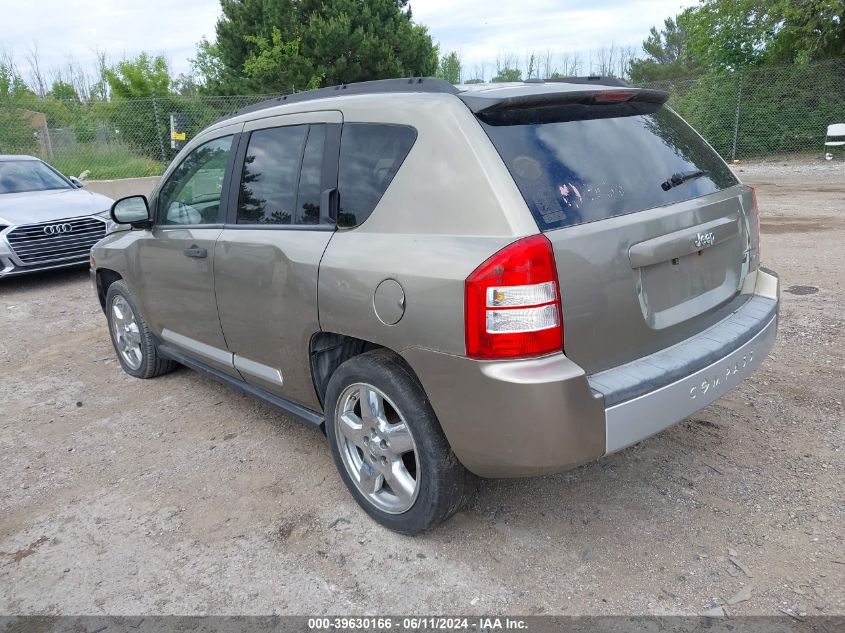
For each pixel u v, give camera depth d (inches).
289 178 126.0
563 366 89.8
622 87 117.0
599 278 93.6
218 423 164.6
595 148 104.2
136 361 197.8
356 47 845.8
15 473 146.1
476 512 119.9
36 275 356.5
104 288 205.9
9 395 192.1
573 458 91.1
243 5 909.2
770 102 710.5
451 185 97.2
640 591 98.3
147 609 101.7
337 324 110.7
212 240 140.8
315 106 124.3
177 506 129.0
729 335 110.0
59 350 230.2
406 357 100.0
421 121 104.0
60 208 332.2
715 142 746.2
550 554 107.7
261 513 124.8
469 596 99.9
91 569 111.8
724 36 772.6
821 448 132.2
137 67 1107.3
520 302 88.4
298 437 154.6
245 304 133.1
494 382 89.7
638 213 100.7
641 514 116.1
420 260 96.6
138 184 598.9
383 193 106.7
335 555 111.3
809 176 583.5
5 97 703.7
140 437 159.8
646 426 95.8
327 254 111.8
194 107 662.5
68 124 636.1
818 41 704.4
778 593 95.8
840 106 684.7
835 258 275.0
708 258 112.5
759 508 115.2
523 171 95.1
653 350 103.2
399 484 111.4
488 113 99.5
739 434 139.8
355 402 118.5
